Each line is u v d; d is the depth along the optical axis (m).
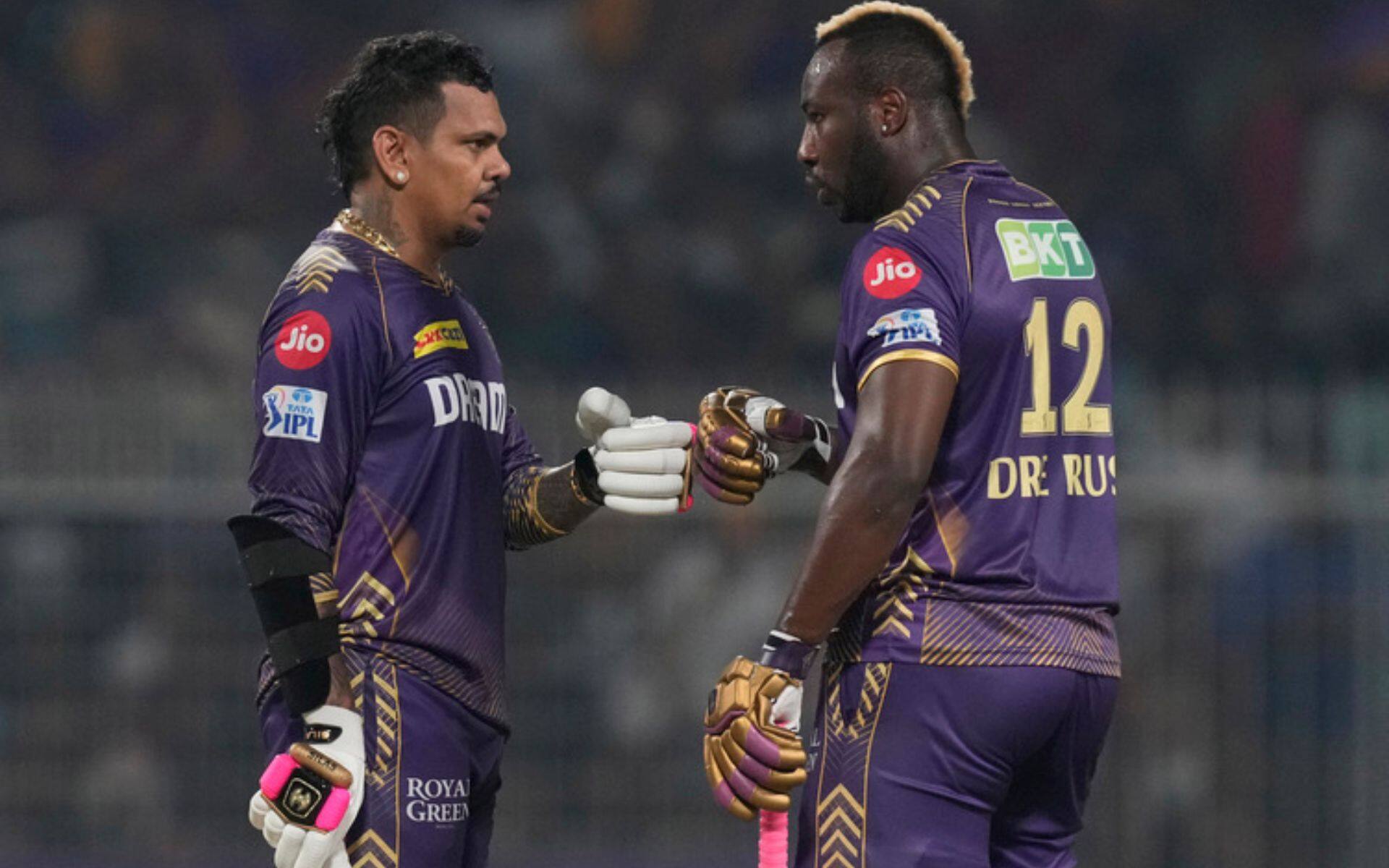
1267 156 43.97
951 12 45.75
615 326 41.50
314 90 45.88
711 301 41.72
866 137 12.73
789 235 42.78
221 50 46.00
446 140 12.79
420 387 12.53
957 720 12.05
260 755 29.75
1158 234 43.50
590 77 45.44
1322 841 28.31
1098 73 45.31
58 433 29.19
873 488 11.59
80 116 45.34
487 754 13.13
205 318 41.09
